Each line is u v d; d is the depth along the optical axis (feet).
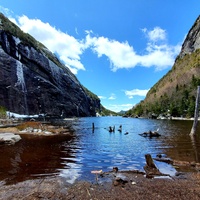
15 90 317.01
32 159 47.39
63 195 26.04
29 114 334.44
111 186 29.40
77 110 491.72
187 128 145.07
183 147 65.62
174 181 31.86
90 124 208.33
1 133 92.68
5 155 51.31
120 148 64.90
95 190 27.84
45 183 30.55
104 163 44.75
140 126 178.50
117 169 38.58
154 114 439.63
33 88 354.95
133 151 59.62
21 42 373.61
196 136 94.99
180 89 509.76
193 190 27.96
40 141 78.28
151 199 25.04
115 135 106.93
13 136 79.61
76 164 43.42
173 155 52.95
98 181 31.65
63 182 31.09
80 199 24.93
